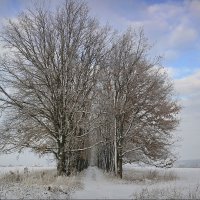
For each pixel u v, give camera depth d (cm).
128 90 3500
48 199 1497
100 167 6388
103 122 3372
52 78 2986
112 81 3547
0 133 2991
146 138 3547
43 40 3002
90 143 4450
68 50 3036
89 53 3169
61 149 3077
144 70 3544
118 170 3575
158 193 1747
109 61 3462
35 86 2973
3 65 2980
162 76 3628
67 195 1719
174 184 2647
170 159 3769
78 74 3086
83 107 3147
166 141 3688
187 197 1570
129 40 3569
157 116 3547
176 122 3666
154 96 3538
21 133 3006
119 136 3588
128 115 3525
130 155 3953
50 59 2997
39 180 2458
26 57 2998
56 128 3058
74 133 3194
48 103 3017
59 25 3062
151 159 3719
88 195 1777
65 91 3017
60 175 2994
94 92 3266
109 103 3422
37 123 3019
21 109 2975
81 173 4141
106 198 1611
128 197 1669
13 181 2572
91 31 3188
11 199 1458
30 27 3030
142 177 3722
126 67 3538
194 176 4194
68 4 3116
